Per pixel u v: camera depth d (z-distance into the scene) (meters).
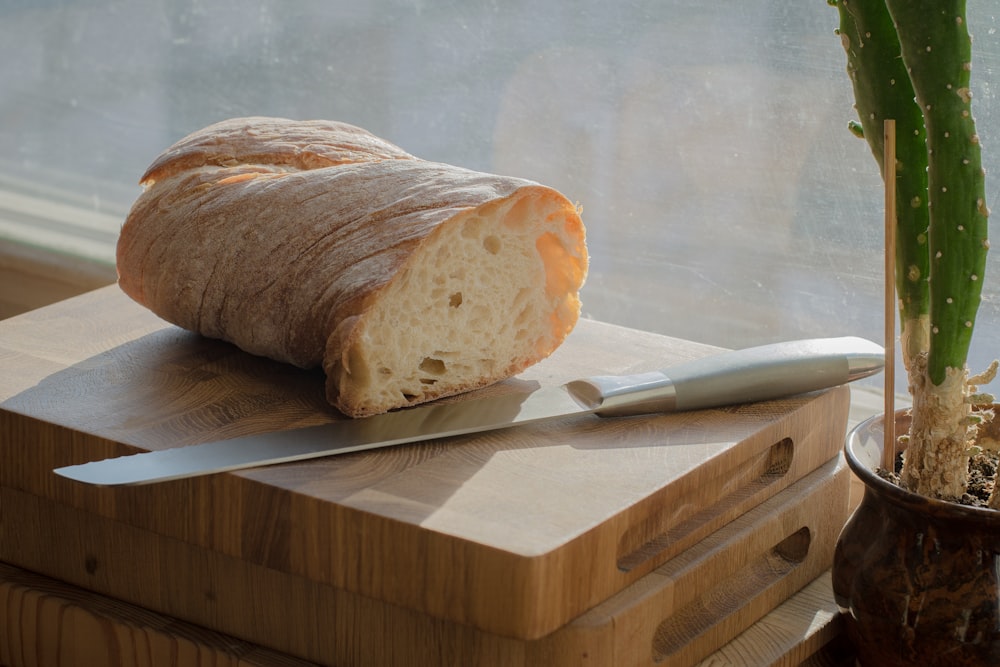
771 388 0.93
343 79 1.19
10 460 0.90
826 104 1.05
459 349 0.92
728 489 0.91
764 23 1.06
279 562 0.85
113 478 0.83
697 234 1.11
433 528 0.81
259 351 0.94
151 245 0.96
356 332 0.88
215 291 0.94
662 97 1.10
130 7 1.25
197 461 0.85
